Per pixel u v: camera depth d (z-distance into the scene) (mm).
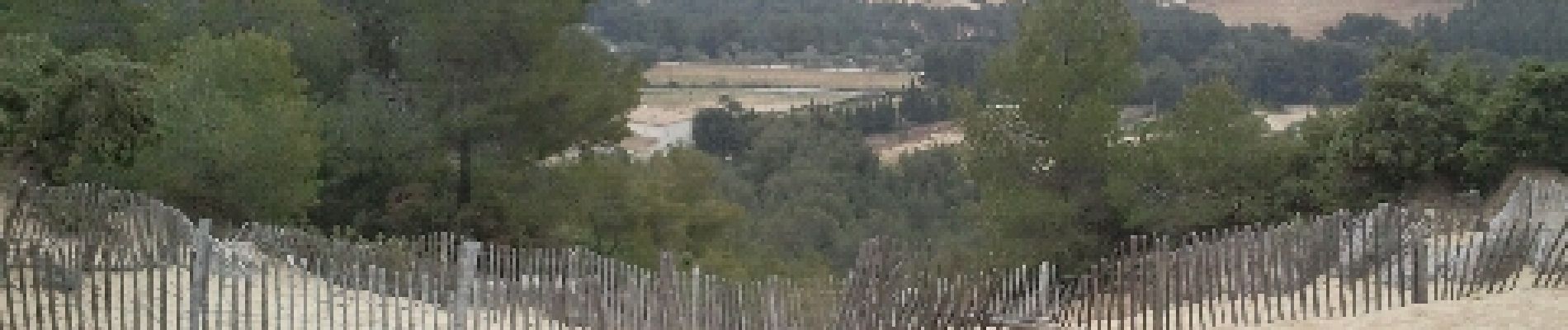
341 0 31328
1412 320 14539
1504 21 93188
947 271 16484
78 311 11133
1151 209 25906
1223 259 16109
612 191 31875
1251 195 26891
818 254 54656
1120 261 15984
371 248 17531
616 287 15172
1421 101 26859
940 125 104438
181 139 20656
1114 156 26328
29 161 20750
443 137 28031
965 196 68062
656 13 163250
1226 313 15930
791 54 158375
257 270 14570
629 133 30125
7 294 11180
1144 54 102062
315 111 26859
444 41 27391
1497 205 25359
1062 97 26375
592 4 30016
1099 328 15219
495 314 12945
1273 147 27703
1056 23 26375
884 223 60812
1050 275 17312
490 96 27750
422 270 15227
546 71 28000
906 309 14211
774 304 13820
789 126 85000
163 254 12398
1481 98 26953
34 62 18406
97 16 26219
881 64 149875
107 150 19453
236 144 20891
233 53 23047
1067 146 25891
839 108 108312
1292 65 89875
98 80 18844
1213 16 138625
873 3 183125
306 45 29109
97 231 15375
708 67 148500
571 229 29859
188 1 28266
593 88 28719
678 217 41625
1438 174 26984
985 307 15055
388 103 28562
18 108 18234
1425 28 105375
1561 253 15859
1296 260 15898
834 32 164500
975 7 177875
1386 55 28281
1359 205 26703
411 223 27219
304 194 22203
